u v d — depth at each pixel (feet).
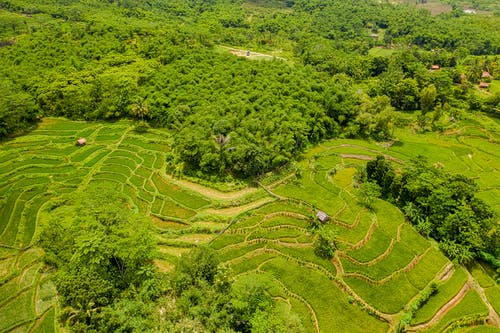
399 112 399.85
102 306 155.94
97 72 360.28
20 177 252.42
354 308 163.12
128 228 176.24
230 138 262.67
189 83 343.46
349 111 343.05
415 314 162.81
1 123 297.53
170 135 313.73
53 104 341.21
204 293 156.76
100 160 278.05
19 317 158.40
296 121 290.97
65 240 180.65
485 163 300.81
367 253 189.98
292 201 232.53
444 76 428.97
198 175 256.73
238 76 348.79
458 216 200.13
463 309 168.14
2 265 185.57
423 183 216.54
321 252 190.70
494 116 390.01
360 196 236.84
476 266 194.29
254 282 155.63
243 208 231.30
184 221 218.79
